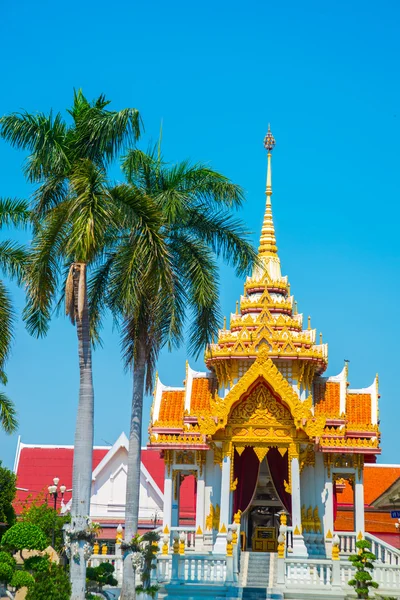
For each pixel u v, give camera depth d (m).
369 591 44.44
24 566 39.59
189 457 53.91
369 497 72.31
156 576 46.03
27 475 77.81
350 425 53.53
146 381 41.22
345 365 56.88
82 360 35.38
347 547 51.72
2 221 42.19
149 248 36.28
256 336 54.25
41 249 36.09
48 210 37.56
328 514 52.06
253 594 44.09
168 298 37.34
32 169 36.97
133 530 38.53
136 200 36.53
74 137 37.28
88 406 35.09
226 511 49.84
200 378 57.25
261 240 60.59
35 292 36.12
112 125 36.41
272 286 58.66
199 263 39.28
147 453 78.38
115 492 72.06
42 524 58.72
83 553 33.94
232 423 51.00
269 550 53.84
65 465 78.56
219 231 40.28
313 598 43.66
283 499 52.62
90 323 40.16
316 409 54.97
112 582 43.59
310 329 56.53
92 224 34.19
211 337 39.84
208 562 45.88
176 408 56.28
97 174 35.38
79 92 38.44
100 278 40.47
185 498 74.38
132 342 40.59
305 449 51.66
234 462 53.25
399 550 49.81
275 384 50.34
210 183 40.03
